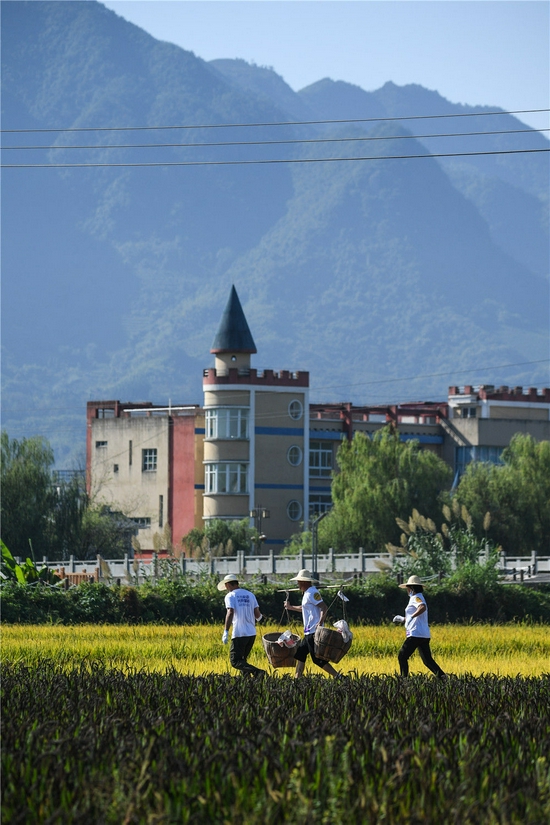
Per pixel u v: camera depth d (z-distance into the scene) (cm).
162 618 11938
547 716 3631
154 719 3350
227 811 2397
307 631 5281
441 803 2475
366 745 2928
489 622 12362
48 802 2441
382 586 12862
